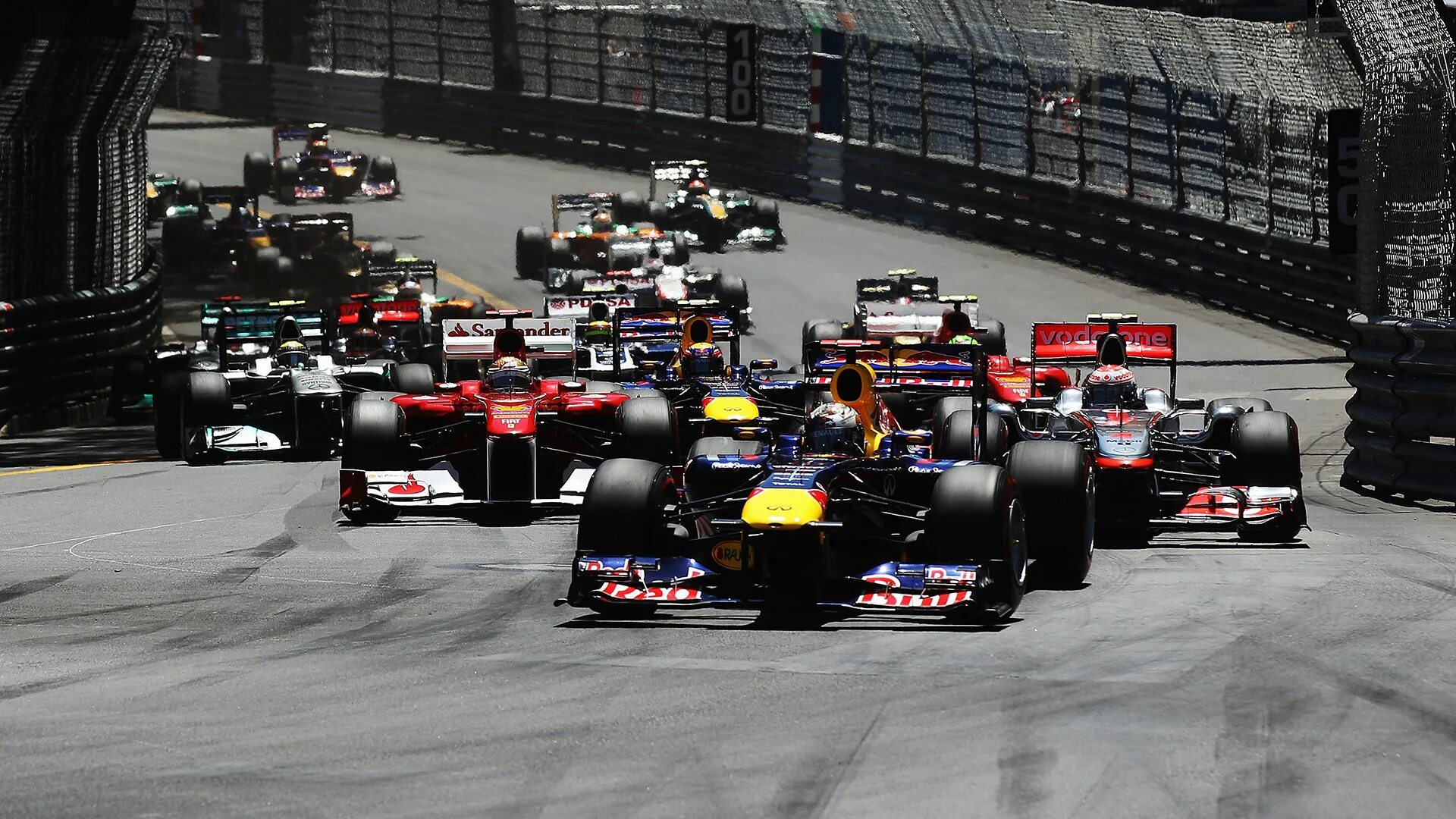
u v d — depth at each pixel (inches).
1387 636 1184.8
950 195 6082.7
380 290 4222.4
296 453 2844.5
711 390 2374.5
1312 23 3956.7
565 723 983.6
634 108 7667.3
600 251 5319.9
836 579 1273.4
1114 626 1245.7
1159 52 5088.6
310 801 839.7
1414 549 1641.2
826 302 5128.0
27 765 909.8
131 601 1429.6
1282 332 4618.6
